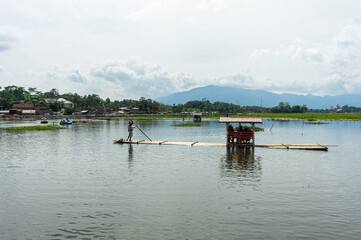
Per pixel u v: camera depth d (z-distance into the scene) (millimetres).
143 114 195125
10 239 10539
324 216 12539
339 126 83125
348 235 10805
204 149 32375
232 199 14695
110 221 12055
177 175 19828
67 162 24578
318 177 19391
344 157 27219
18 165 23344
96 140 42844
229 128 35094
